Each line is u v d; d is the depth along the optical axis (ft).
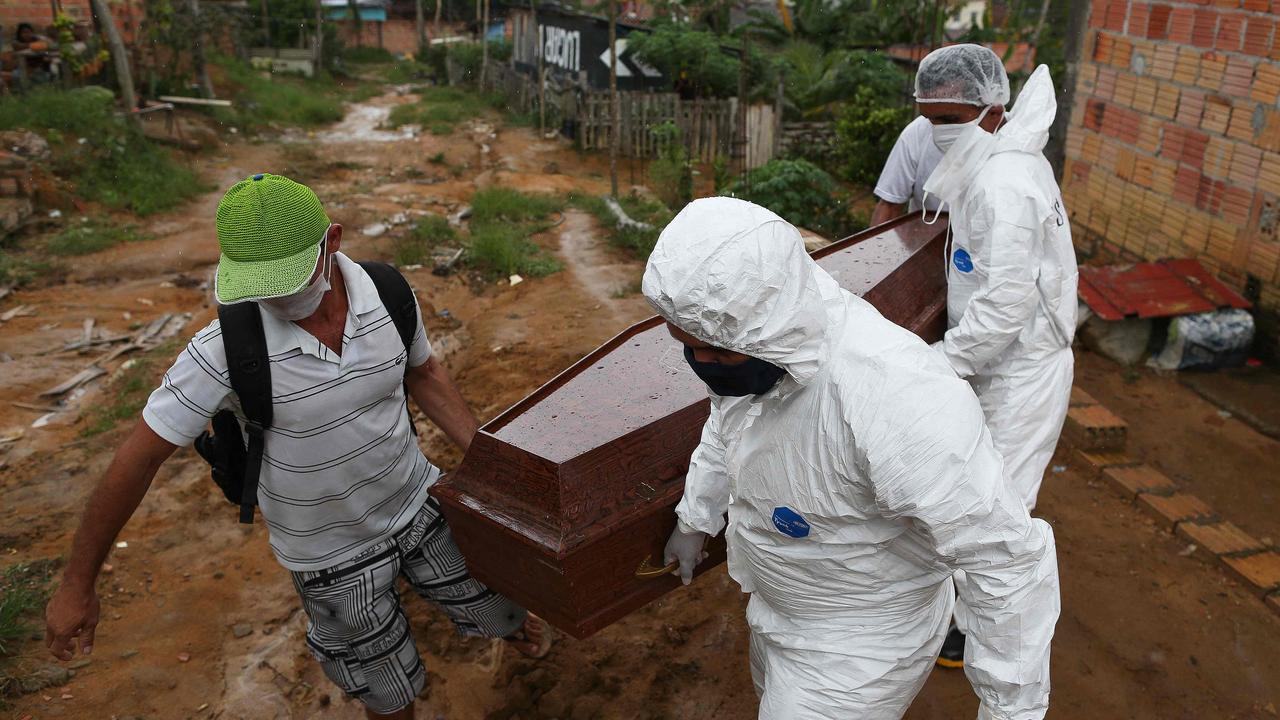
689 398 7.68
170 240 30.27
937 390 5.31
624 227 29.84
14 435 16.10
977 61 8.95
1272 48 17.79
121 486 6.80
